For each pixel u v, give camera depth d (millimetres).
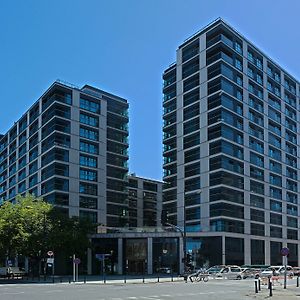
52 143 98938
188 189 93625
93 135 105438
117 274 85438
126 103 116438
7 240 64625
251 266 78188
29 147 112125
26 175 112062
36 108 109875
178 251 84500
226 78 92375
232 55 95188
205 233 85188
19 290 35906
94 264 89312
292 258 104125
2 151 135750
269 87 105188
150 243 86312
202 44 96500
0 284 48375
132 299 26531
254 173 96000
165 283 48719
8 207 69938
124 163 112562
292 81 114562
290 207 106750
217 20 94438
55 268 87438
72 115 102062
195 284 45938
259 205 95938
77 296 28891
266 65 105250
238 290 35625
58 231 70125
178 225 93625
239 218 89812
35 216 68312
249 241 91062
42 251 68938
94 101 107250
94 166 104312
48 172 99812
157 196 128625
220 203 87000
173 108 101438
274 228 99688
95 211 102438
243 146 93938
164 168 101188
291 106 112250
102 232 92188
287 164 107688
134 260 86875
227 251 85125
